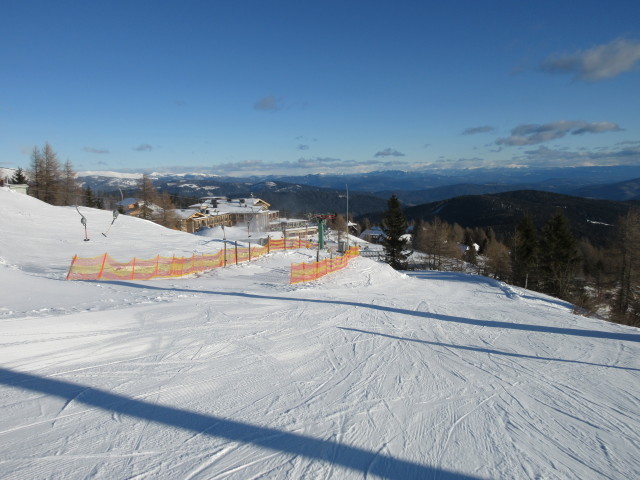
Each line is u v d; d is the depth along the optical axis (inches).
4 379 217.3
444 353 331.9
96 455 152.3
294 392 227.9
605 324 512.1
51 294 441.4
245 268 927.7
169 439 167.2
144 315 385.4
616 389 257.8
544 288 1582.2
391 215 2139.5
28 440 160.6
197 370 253.1
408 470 153.5
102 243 1041.5
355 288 791.1
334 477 145.9
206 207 3572.8
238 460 154.0
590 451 175.6
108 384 221.3
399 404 218.7
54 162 2354.8
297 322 415.8
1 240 884.0
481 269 2434.8
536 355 338.0
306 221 3341.5
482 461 163.2
